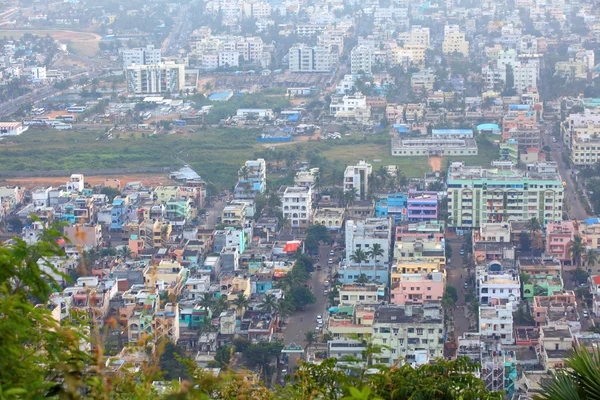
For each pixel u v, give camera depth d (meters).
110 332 168.12
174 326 197.62
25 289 49.22
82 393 46.97
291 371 190.12
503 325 195.50
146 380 50.88
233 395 58.56
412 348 189.62
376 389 59.28
